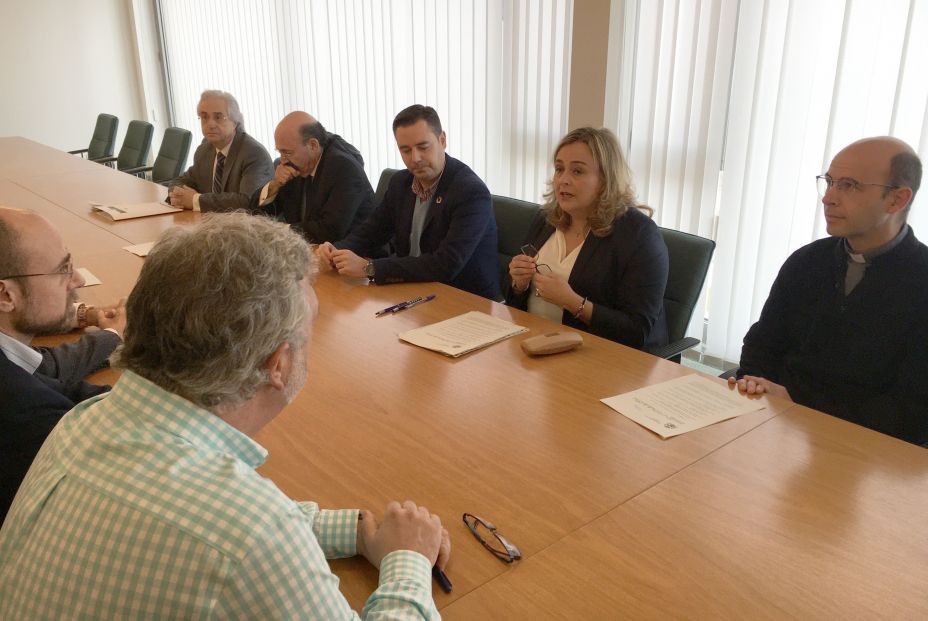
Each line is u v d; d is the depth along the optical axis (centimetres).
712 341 323
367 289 240
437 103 439
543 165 383
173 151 528
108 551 68
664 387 166
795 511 120
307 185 328
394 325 207
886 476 130
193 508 69
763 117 283
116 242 286
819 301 189
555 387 167
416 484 129
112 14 706
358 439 145
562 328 201
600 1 314
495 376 173
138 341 77
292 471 134
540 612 99
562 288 209
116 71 723
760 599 101
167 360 76
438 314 215
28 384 133
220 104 371
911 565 107
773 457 136
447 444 142
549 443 142
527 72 376
